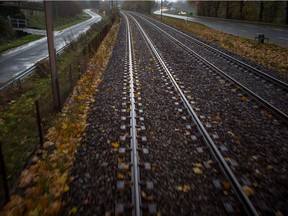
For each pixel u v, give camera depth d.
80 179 4.86
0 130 7.71
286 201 4.38
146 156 5.57
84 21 71.75
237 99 8.92
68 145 6.03
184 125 7.03
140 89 10.05
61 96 8.76
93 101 8.90
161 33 30.64
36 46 26.89
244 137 6.39
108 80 11.53
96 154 5.65
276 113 7.58
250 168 5.20
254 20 53.22
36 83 12.85
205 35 28.83
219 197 4.43
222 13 64.56
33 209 4.13
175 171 5.09
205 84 10.60
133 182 4.67
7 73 15.46
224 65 14.05
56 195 4.43
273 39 25.94
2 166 4.17
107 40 24.78
